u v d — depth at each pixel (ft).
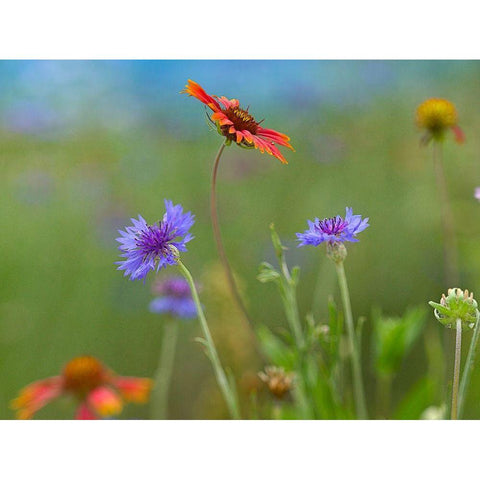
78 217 3.14
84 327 2.84
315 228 1.99
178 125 3.53
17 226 3.07
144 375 2.76
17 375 2.73
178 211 1.98
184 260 2.97
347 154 3.32
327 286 2.79
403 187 3.19
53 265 2.98
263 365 2.50
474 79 3.39
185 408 2.63
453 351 2.37
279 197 3.25
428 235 2.95
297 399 2.24
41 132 3.31
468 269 2.73
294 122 3.49
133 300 2.86
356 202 3.18
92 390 2.29
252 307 2.84
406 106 3.44
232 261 2.96
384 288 2.86
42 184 3.17
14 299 2.89
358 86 3.55
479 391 2.42
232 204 3.22
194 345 2.73
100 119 3.51
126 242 1.97
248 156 3.37
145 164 3.36
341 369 2.27
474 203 2.97
